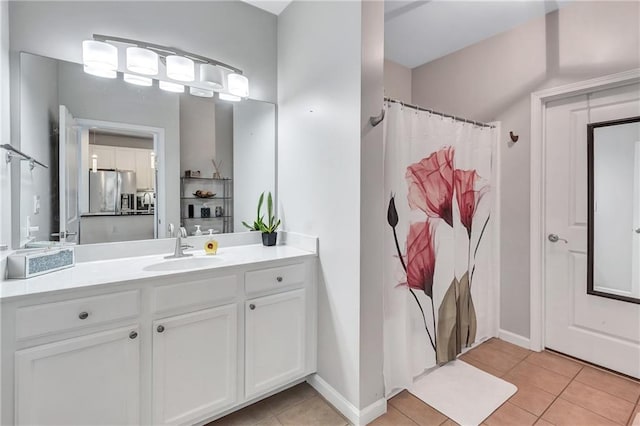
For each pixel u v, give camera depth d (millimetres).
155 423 1356
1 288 1135
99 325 1228
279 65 2271
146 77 1781
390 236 1799
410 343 1876
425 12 2221
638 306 1948
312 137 1918
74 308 1170
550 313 2328
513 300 2465
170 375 1390
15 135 1415
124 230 1754
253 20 2188
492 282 2551
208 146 2037
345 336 1669
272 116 2270
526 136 2355
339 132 1696
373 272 1643
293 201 2117
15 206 1388
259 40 2213
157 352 1353
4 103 1343
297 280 1801
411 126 1900
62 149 1562
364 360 1601
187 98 1955
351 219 1624
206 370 1490
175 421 1404
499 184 2521
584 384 1915
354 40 1586
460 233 2248
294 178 2104
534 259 2334
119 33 1712
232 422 1618
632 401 1749
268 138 2254
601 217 2072
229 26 2082
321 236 1854
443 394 1834
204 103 2016
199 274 1457
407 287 1856
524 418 1628
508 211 2477
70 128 1586
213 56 2021
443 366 2137
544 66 2244
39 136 1491
